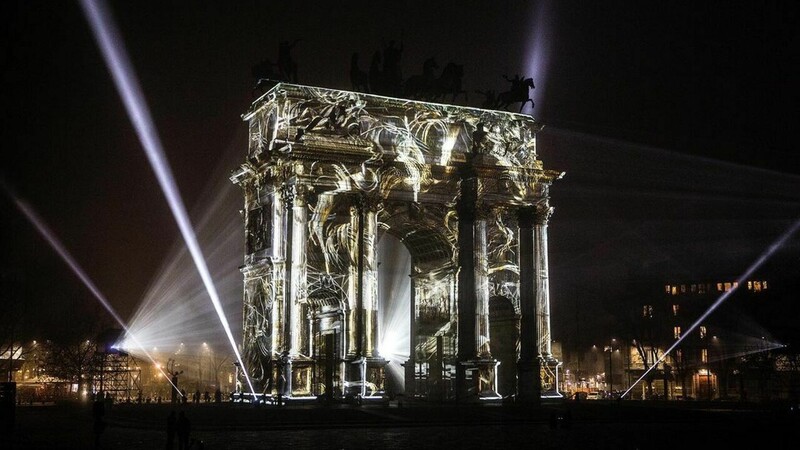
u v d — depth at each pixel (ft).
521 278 328.29
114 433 218.18
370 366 295.89
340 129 301.63
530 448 184.85
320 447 185.47
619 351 565.94
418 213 313.73
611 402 346.13
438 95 326.65
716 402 371.35
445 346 323.57
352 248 301.84
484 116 325.01
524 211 329.11
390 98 310.45
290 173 294.66
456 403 307.58
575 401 349.41
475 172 316.40
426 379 325.83
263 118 311.88
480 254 315.78
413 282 333.01
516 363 325.21
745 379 498.69
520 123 330.13
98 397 314.96
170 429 166.71
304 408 268.62
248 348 311.47
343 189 299.79
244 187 326.44
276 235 297.33
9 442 193.67
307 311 291.99
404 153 308.60
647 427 246.88
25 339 478.18
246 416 247.91
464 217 318.45
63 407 329.52
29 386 469.98
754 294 533.96
